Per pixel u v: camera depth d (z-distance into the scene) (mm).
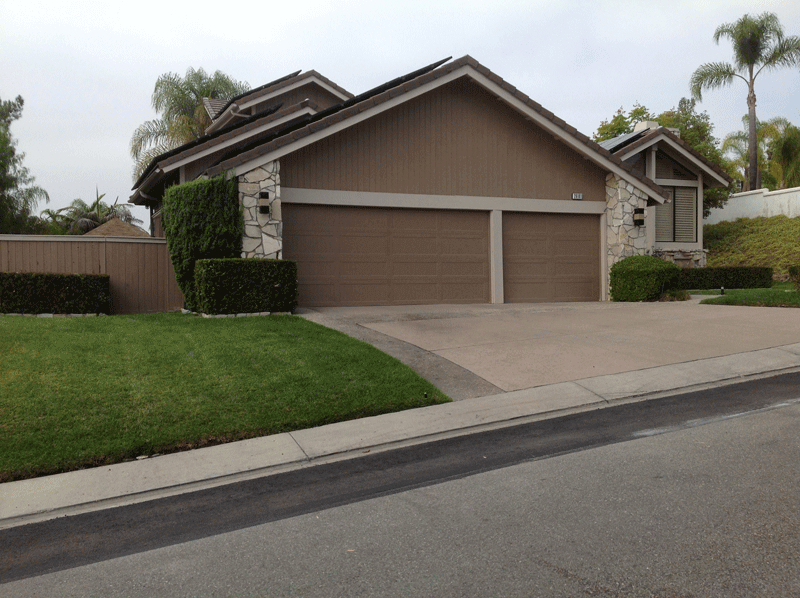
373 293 13617
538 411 6078
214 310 10758
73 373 6973
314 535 3609
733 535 3318
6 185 31219
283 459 5070
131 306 12672
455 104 14141
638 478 4211
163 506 4270
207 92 29875
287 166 12766
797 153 33844
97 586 3139
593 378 7117
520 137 14758
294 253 13000
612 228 15500
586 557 3152
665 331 9617
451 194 14109
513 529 3527
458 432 5641
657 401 6309
